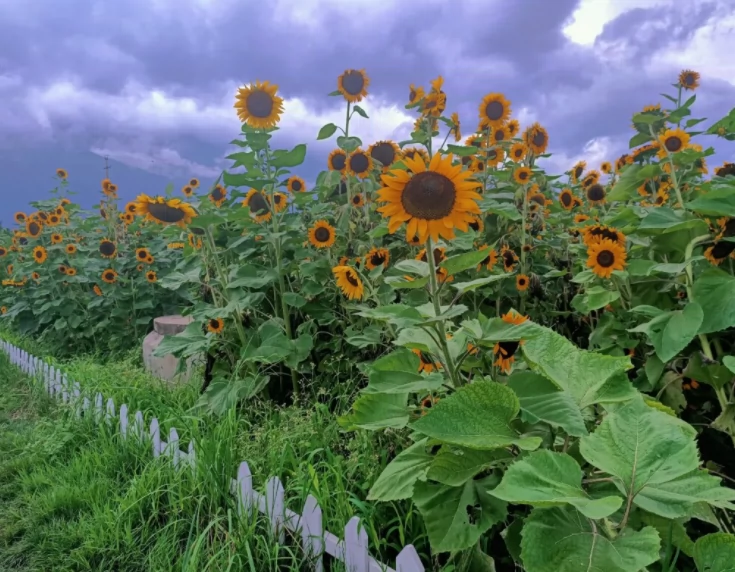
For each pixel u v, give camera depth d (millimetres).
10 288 8461
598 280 3012
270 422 3244
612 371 1680
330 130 4590
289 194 4836
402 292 3812
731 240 2041
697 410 2418
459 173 1849
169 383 4828
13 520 3096
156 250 7184
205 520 2668
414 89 4434
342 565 2121
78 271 7211
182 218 3885
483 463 1642
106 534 2709
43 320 6914
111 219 7953
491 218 4410
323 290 3977
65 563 2645
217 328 4047
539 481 1270
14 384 5773
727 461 2154
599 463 1302
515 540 1625
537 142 4621
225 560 2283
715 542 1126
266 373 3873
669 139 2979
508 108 4547
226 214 4355
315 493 2434
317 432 3064
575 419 1531
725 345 2377
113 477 3289
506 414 1569
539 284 3850
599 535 1243
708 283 2107
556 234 4922
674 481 1259
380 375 1893
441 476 1612
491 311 3969
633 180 2977
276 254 3965
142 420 3543
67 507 3072
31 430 4324
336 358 3799
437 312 1946
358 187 5008
